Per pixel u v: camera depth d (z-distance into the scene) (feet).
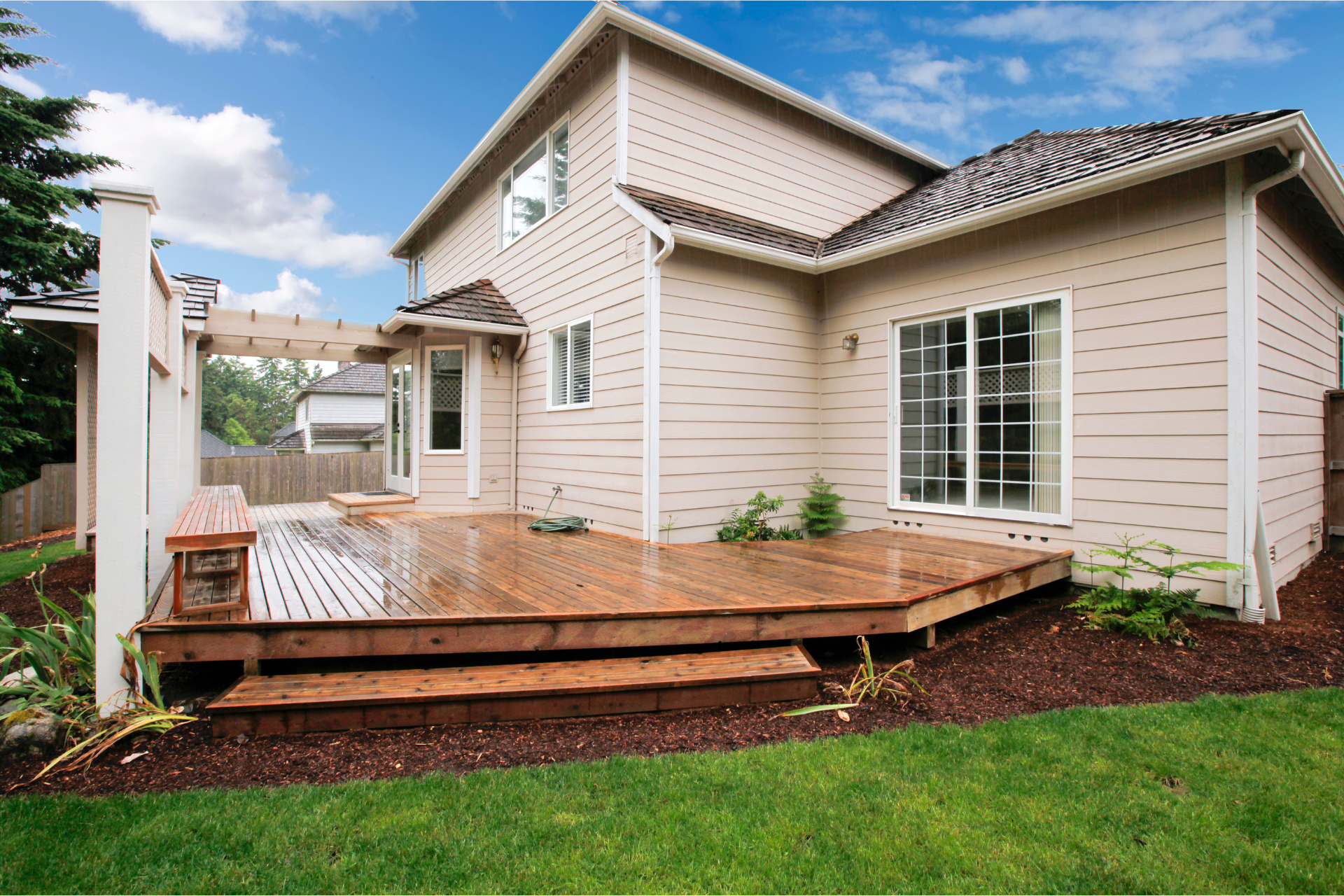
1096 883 6.19
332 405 74.33
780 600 12.31
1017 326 18.29
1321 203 16.15
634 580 14.06
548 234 25.57
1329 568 18.22
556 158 25.17
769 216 24.30
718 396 21.20
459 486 28.17
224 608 11.03
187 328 21.99
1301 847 6.66
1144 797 7.66
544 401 26.21
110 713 9.64
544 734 9.59
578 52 21.39
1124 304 16.02
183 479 23.41
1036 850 6.72
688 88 22.24
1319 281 19.57
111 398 9.98
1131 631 13.51
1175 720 9.60
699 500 20.70
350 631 10.70
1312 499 19.39
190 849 6.79
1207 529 14.53
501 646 11.07
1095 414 16.56
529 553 17.76
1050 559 16.35
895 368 21.72
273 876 6.38
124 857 6.67
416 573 14.88
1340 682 10.79
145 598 10.71
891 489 21.66
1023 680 11.52
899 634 13.67
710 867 6.52
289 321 26.13
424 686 10.08
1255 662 11.78
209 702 10.48
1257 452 13.98
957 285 19.79
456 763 8.68
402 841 6.92
